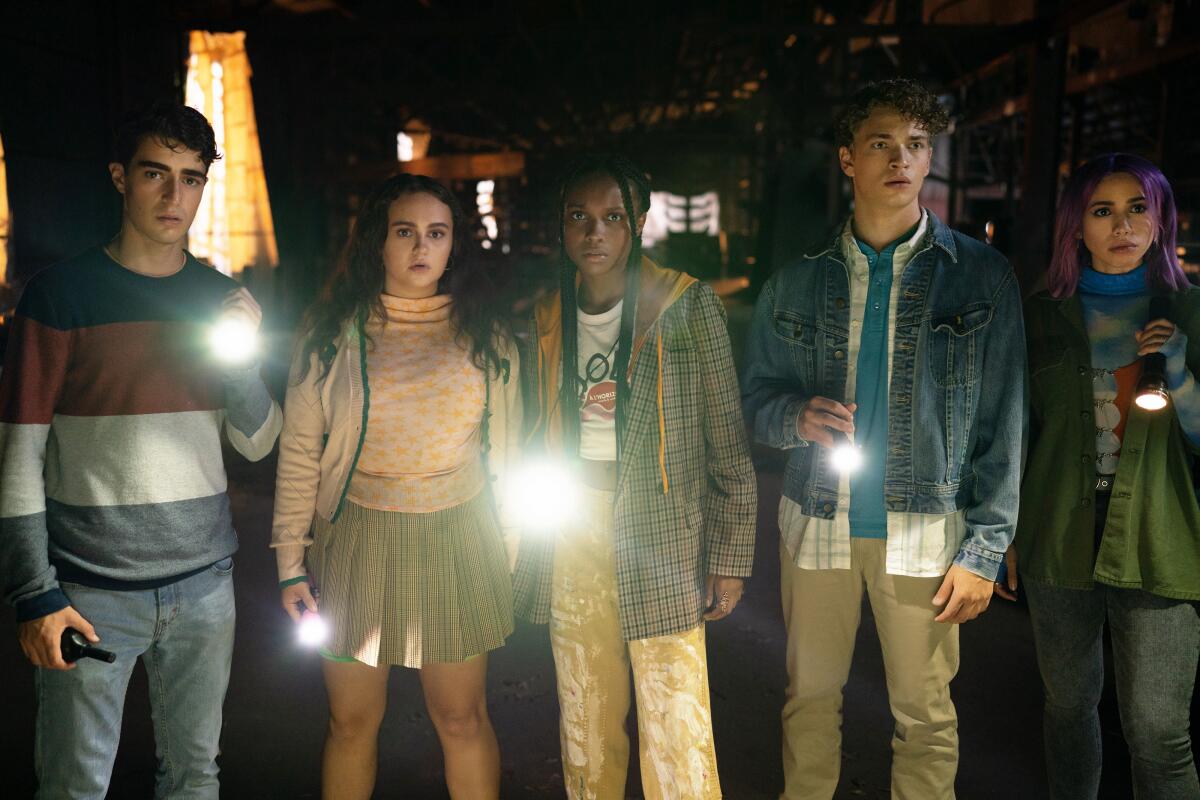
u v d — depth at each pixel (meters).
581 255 2.01
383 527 2.06
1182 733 2.01
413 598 2.06
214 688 2.07
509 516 2.26
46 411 1.82
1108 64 11.77
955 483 2.04
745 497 2.14
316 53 13.98
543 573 2.17
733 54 17.09
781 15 12.58
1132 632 2.02
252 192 15.55
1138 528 1.99
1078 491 2.07
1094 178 2.03
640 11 14.02
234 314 1.94
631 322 2.06
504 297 2.27
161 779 2.11
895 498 2.06
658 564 2.07
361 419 2.05
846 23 11.62
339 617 2.07
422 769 2.83
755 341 2.30
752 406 2.25
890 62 16.09
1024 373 2.03
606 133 20.86
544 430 2.19
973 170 19.77
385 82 16.09
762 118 20.48
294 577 2.13
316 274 14.10
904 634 2.11
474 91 15.41
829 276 2.15
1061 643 2.13
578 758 2.20
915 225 2.08
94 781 1.91
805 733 2.24
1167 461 1.99
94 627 1.88
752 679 3.46
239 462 6.64
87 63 10.13
